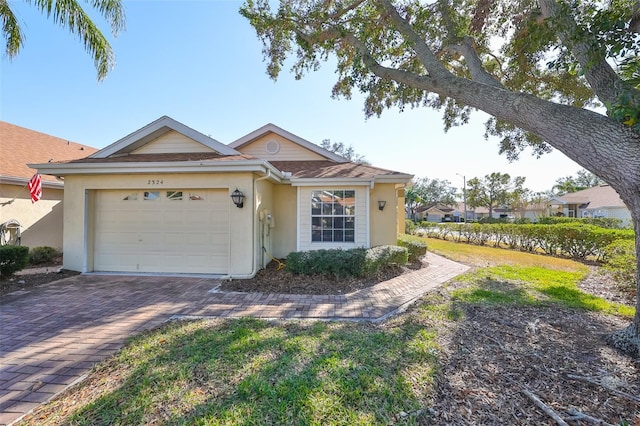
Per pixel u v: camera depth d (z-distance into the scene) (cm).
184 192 802
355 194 905
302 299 573
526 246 1380
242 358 319
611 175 332
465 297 559
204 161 728
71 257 799
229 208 750
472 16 757
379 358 318
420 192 6384
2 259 699
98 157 866
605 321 435
